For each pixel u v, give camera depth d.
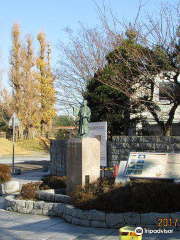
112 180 9.81
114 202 7.86
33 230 7.66
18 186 14.38
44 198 9.95
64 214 8.62
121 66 17.23
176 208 7.60
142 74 15.69
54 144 18.48
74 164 10.27
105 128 13.73
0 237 7.18
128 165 9.62
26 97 50.84
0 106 51.00
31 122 52.47
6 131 54.84
